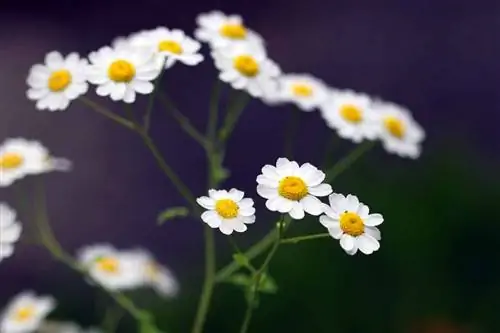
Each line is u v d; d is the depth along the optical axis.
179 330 0.78
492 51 1.36
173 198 1.13
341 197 0.46
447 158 0.93
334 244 0.82
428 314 0.80
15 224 0.52
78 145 1.20
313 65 1.35
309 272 0.80
